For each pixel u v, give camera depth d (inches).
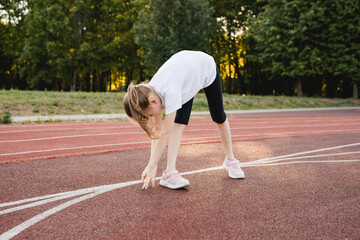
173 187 112.0
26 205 95.8
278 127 356.8
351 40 907.4
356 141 237.3
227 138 126.3
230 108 653.9
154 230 78.6
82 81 1323.8
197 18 906.1
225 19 1138.0
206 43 951.0
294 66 880.9
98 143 222.5
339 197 104.8
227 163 130.2
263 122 411.5
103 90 1342.3
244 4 1093.8
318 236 76.0
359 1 869.8
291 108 717.3
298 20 863.7
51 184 118.1
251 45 1103.6
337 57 902.4
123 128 307.6
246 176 131.9
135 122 94.8
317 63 861.2
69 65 1049.5
